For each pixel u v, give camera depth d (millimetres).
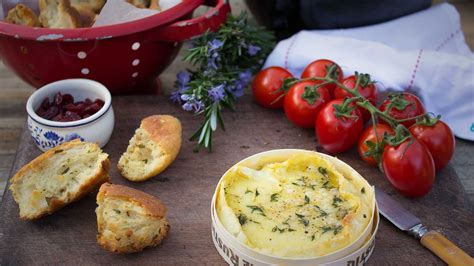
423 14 720
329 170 487
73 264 463
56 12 581
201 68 622
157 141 529
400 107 544
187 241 480
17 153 562
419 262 467
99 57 570
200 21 575
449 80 628
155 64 612
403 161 500
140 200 463
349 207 462
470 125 626
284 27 729
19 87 706
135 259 466
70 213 500
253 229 447
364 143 542
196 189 525
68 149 503
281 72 604
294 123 589
